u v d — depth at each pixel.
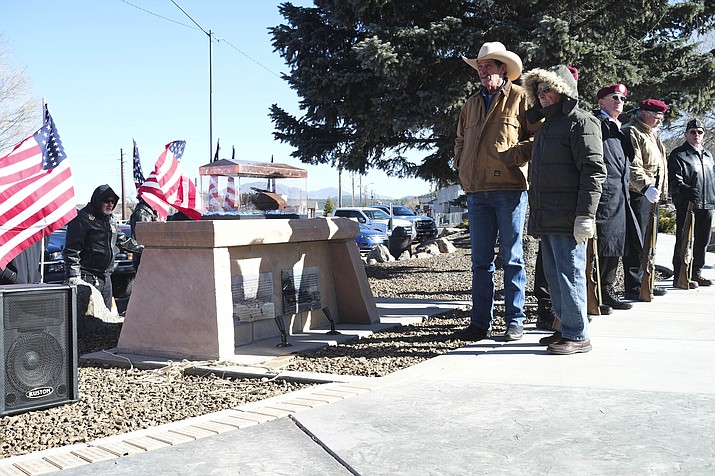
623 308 7.75
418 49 11.50
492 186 6.11
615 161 7.21
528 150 5.93
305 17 12.95
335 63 12.42
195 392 5.05
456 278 12.88
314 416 3.95
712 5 12.62
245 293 6.47
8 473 3.19
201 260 6.03
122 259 13.27
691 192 9.51
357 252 7.58
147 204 8.66
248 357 5.97
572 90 5.36
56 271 12.48
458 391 4.38
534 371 4.87
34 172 6.02
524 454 3.22
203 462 3.27
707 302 8.27
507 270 6.19
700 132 9.59
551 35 10.73
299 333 7.01
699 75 12.23
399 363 5.56
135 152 9.08
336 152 13.78
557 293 5.67
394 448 3.37
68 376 4.73
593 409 3.89
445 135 12.94
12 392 4.45
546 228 5.42
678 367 4.89
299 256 7.11
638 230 8.14
